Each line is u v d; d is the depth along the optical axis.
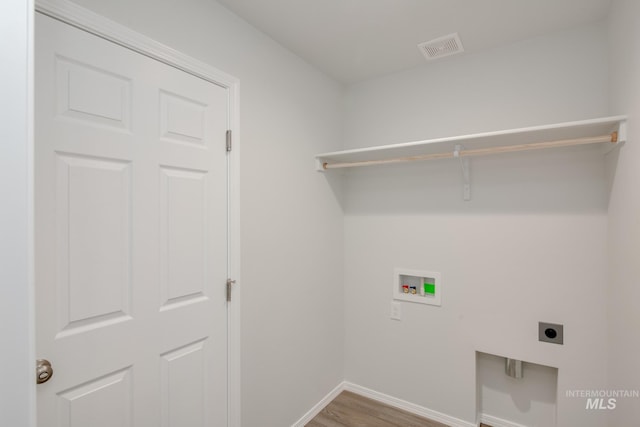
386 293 2.37
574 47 1.77
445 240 2.15
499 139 1.75
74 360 1.04
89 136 1.07
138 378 1.21
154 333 1.26
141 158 1.22
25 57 0.60
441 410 2.15
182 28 1.37
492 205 2.00
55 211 1.00
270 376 1.83
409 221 2.29
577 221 1.76
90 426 1.08
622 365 1.43
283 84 1.95
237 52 1.63
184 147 1.37
